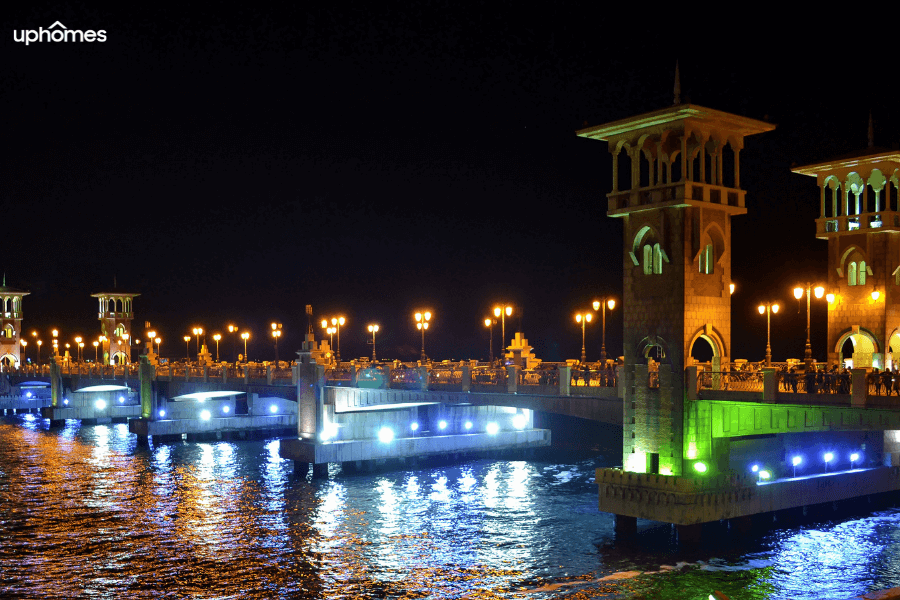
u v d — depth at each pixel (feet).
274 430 323.37
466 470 230.27
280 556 151.12
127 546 159.84
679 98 139.64
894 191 261.44
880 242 166.71
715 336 142.51
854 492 162.50
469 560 144.56
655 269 146.20
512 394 180.45
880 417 123.24
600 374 166.40
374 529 166.91
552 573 135.85
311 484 214.28
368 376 216.74
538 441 264.93
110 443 307.58
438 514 177.78
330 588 133.80
